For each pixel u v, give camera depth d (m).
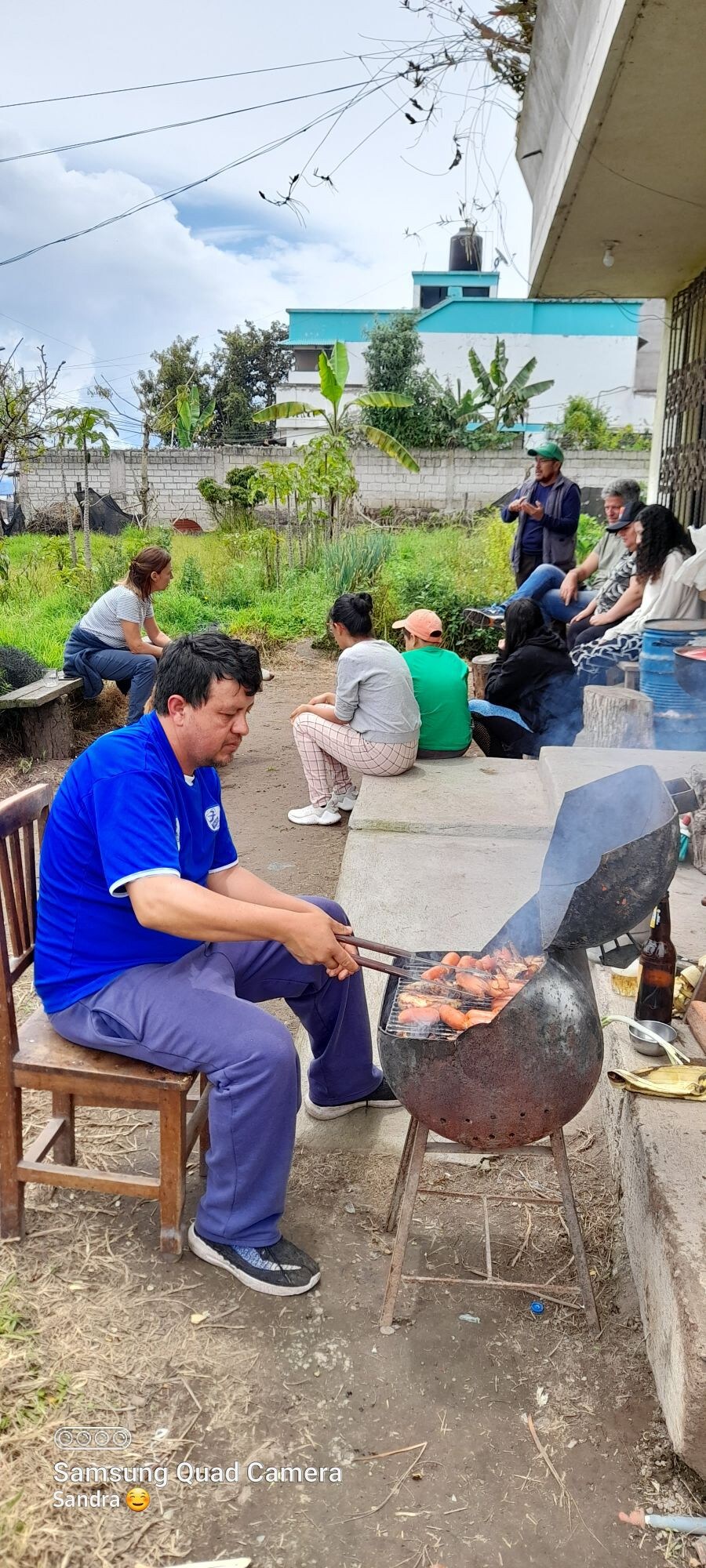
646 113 4.71
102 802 2.16
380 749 5.27
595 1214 2.54
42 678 7.16
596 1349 2.14
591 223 6.52
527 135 7.13
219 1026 2.15
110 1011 2.21
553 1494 1.83
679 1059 2.41
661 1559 1.72
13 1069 2.25
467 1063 1.95
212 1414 1.97
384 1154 2.78
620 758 5.04
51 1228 2.44
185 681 2.19
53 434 12.01
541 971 1.98
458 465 22.36
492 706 6.29
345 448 15.97
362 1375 2.07
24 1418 1.93
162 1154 2.26
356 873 4.19
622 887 1.93
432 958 2.44
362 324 32.72
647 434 28.94
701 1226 1.90
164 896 2.10
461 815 4.77
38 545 15.43
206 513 22.64
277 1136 2.20
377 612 11.00
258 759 7.09
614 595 7.18
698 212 6.27
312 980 2.63
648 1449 1.92
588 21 4.66
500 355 28.12
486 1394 2.04
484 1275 2.35
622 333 31.72
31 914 2.47
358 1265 2.38
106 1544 1.72
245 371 40.72
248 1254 2.29
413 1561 1.71
